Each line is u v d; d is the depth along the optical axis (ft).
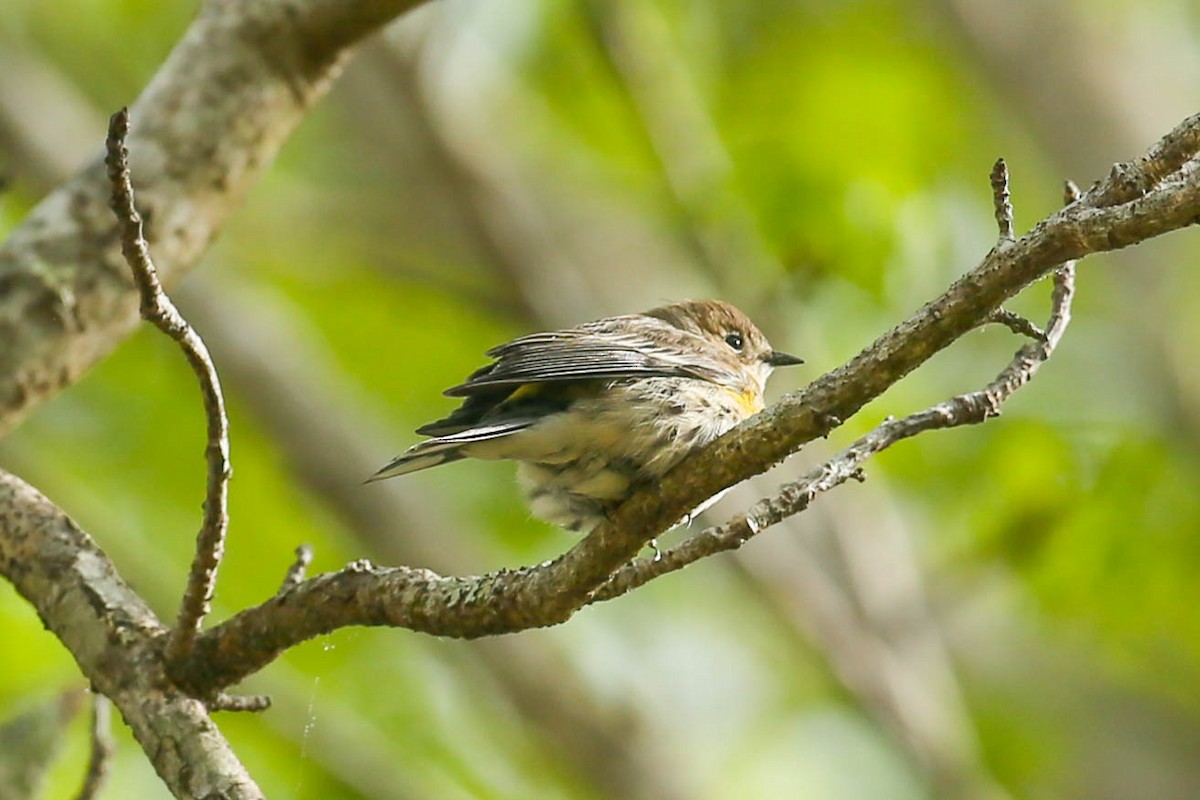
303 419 42.98
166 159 26.35
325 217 48.78
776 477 43.93
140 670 20.72
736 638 49.21
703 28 50.34
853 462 19.51
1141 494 42.96
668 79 45.29
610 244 49.96
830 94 50.19
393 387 49.65
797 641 45.14
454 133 45.29
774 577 42.60
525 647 42.04
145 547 43.60
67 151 43.75
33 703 31.12
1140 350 45.09
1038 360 20.12
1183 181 16.25
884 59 50.90
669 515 18.57
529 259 46.21
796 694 48.55
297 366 43.93
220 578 43.19
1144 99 46.85
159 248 26.22
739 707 48.03
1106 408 44.60
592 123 51.37
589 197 50.75
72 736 34.76
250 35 26.99
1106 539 43.04
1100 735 52.01
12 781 24.39
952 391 44.86
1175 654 46.39
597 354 24.23
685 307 31.68
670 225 46.14
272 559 43.88
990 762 49.96
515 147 50.42
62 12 49.49
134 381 45.91
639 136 49.06
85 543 22.53
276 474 44.78
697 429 23.81
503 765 42.96
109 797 34.60
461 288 46.80
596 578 19.02
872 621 44.21
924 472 44.39
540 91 51.06
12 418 25.32
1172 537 42.83
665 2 49.96
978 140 51.21
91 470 44.47
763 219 43.73
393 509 42.91
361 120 50.11
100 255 25.77
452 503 47.09
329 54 27.53
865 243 43.21
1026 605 45.62
